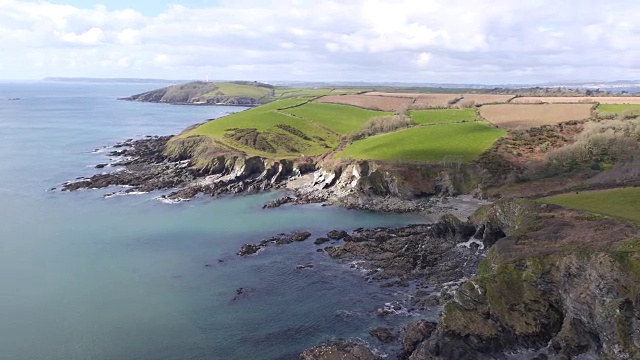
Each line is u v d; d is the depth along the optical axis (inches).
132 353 1587.1
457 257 2241.6
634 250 1425.9
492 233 2272.4
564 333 1424.7
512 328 1482.5
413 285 2004.2
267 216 2999.5
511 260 1630.2
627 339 1280.8
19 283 2044.8
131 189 3607.3
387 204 3159.5
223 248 2453.2
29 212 3006.9
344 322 1743.4
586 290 1425.9
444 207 3053.6
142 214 3006.9
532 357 1454.2
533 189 3019.2
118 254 2367.1
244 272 2167.8
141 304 1886.1
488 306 1533.0
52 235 2615.7
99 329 1717.5
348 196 3334.2
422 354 1488.7
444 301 1829.5
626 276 1360.7
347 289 1990.7
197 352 1592.0
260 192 3599.9
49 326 1732.3
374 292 1958.7
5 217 2901.1
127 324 1748.3
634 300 1306.6
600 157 3245.6
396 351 1563.7
